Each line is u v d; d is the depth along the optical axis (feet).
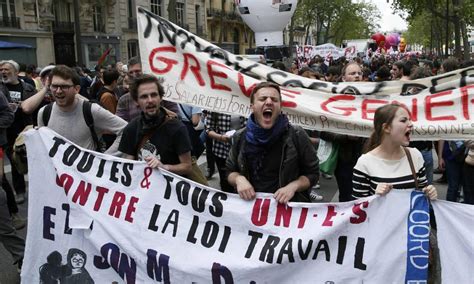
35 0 99.09
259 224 10.55
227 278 10.53
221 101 13.37
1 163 18.04
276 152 10.50
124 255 11.39
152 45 13.76
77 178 11.85
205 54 13.52
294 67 48.26
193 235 10.94
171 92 13.64
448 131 12.11
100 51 114.01
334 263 10.07
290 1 49.29
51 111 13.44
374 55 120.37
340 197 16.05
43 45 101.24
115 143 13.43
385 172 10.22
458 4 86.17
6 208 13.50
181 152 11.66
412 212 9.75
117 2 118.83
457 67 26.50
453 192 18.24
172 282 10.93
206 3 155.74
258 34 51.80
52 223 11.98
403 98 12.66
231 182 10.97
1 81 22.11
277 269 10.32
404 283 9.86
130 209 11.43
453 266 9.66
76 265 11.80
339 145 15.38
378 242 9.87
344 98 13.12
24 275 12.19
